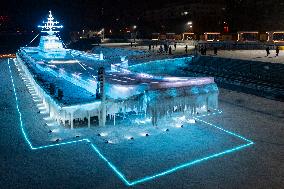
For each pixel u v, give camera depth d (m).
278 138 13.30
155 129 14.49
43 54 39.94
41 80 21.23
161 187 9.23
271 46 48.78
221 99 21.06
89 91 17.86
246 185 9.33
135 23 128.88
